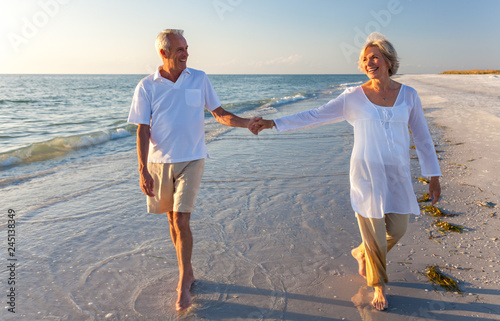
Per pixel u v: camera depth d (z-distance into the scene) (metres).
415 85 30.09
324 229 3.68
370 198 2.35
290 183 5.16
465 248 3.12
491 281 2.63
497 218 3.68
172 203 2.73
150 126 2.64
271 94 31.97
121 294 2.62
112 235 3.58
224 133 9.53
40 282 2.75
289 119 2.66
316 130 9.86
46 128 11.12
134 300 2.54
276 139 8.58
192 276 2.72
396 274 2.77
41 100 24.62
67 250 3.26
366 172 2.38
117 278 2.82
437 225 3.59
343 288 2.66
